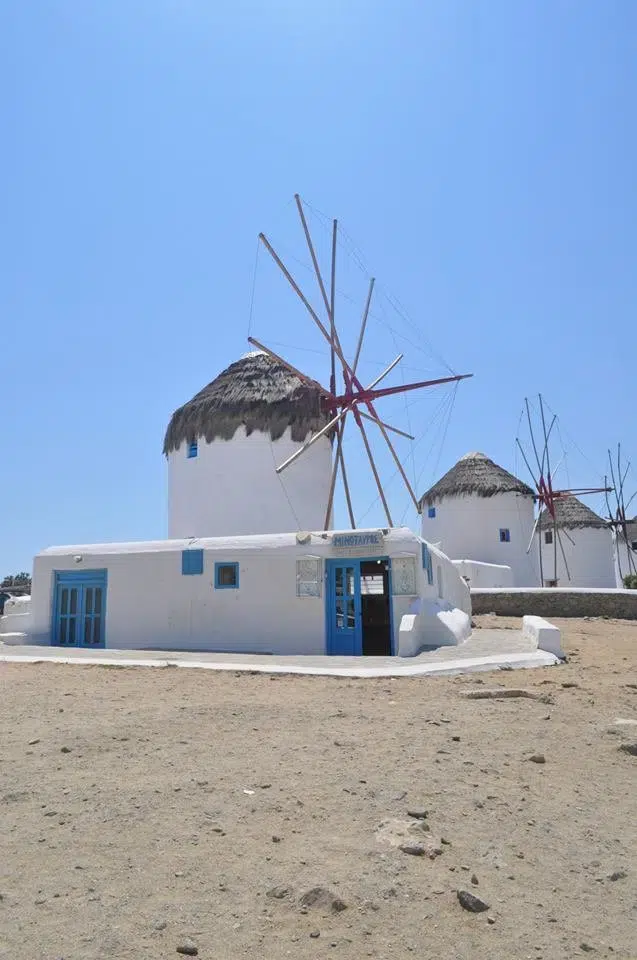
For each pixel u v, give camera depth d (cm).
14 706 859
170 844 435
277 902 369
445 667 1148
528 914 366
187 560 1681
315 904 365
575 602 2756
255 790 529
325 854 423
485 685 1005
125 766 590
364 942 337
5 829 459
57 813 485
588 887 396
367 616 1748
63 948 326
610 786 564
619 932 352
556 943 341
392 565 1522
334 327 2258
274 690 971
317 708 828
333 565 1588
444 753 634
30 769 583
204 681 1061
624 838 464
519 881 400
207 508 2345
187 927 345
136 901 368
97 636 1758
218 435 2358
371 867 407
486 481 4031
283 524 2306
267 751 635
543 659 1240
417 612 1478
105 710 823
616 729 725
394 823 463
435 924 353
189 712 799
